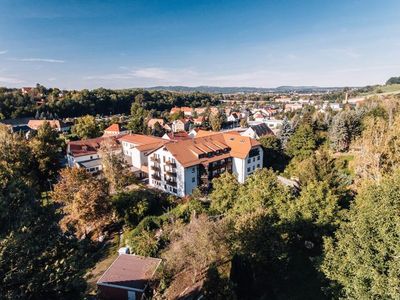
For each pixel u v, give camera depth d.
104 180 43.19
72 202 39.47
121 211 42.41
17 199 16.83
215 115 144.12
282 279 26.45
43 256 15.38
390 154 35.81
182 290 24.62
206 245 23.16
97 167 69.12
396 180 20.00
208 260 24.80
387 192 18.92
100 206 39.53
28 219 15.88
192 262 23.73
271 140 72.19
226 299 20.22
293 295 24.59
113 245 38.12
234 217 29.11
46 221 17.34
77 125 105.12
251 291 23.05
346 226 21.34
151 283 26.41
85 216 37.94
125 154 77.44
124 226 41.56
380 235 17.58
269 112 195.62
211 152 59.19
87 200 38.41
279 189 30.86
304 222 26.41
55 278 14.09
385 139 37.66
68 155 74.31
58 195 40.91
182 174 54.25
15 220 15.61
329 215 25.86
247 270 23.22
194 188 55.88
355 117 70.44
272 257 24.80
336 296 19.36
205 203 44.88
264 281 26.16
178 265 24.33
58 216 18.47
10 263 13.41
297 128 76.56
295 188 37.81
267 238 24.48
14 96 160.62
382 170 35.34
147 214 43.38
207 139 63.75
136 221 42.31
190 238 23.97
